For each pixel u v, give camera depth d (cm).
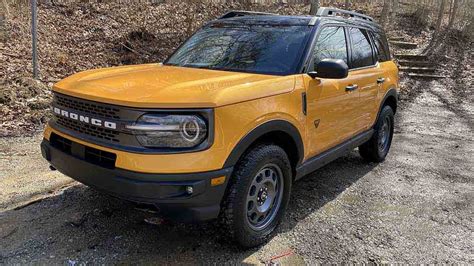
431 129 747
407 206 402
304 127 338
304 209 384
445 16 1814
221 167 261
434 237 342
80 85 295
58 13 1082
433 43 1466
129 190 250
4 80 698
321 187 443
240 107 272
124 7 1222
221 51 383
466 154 593
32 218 335
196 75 321
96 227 326
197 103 252
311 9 1107
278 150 309
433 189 450
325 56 380
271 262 293
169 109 248
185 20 1230
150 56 1012
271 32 385
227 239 297
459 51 1423
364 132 473
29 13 1005
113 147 258
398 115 859
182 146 251
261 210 313
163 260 287
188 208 258
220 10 1362
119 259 285
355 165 526
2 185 398
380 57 514
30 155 484
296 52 352
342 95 391
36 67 748
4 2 961
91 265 277
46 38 952
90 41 1001
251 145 298
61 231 318
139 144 251
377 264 298
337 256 306
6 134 548
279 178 328
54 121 315
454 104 981
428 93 1079
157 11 1252
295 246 317
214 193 262
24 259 280
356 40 451
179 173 247
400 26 1611
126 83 292
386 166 526
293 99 319
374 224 360
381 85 489
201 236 321
